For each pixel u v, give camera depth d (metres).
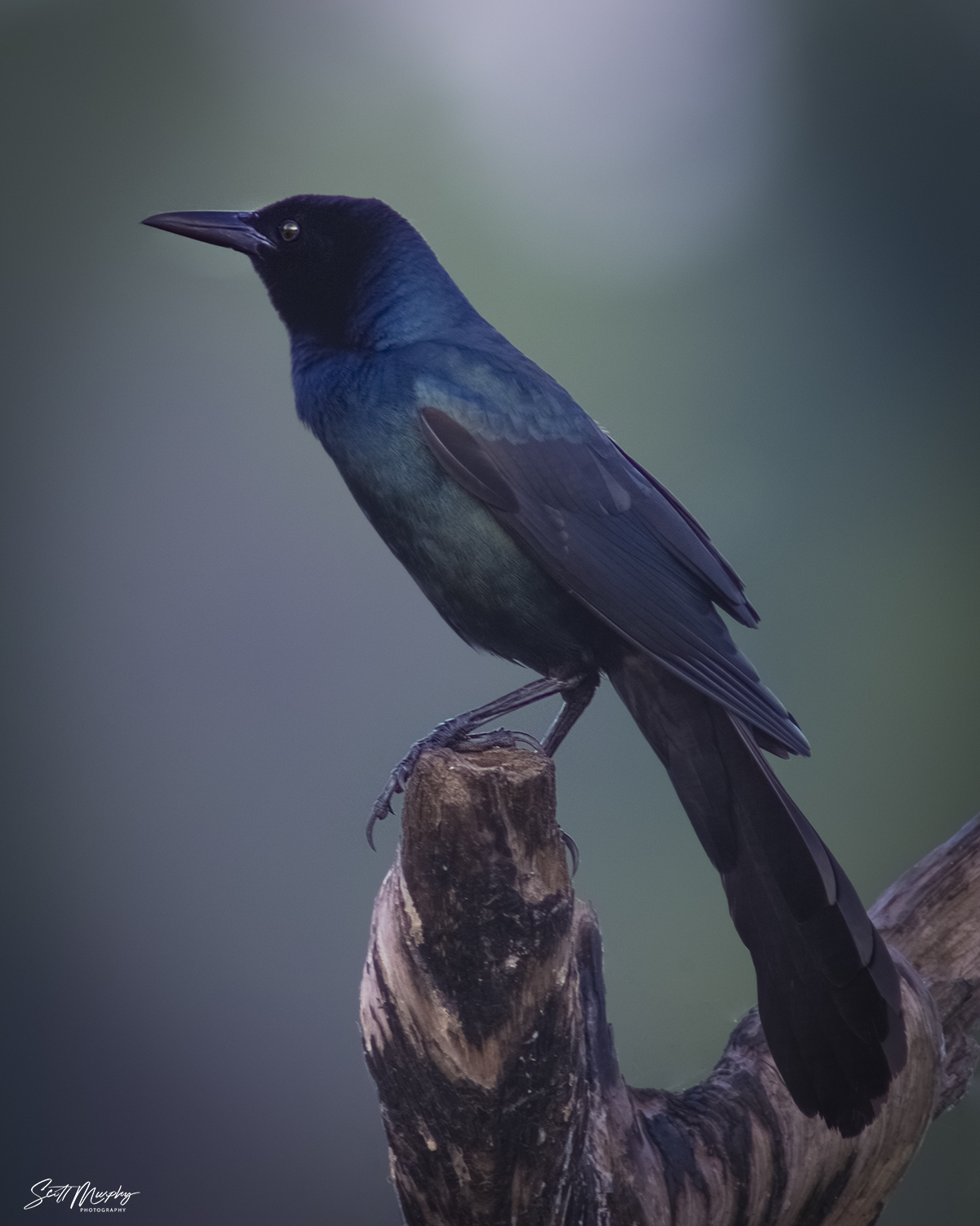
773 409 15.88
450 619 6.88
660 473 15.42
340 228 7.26
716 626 6.46
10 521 15.91
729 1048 5.77
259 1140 10.90
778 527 15.30
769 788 5.77
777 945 5.43
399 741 13.96
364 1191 9.91
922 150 16.44
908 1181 6.96
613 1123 5.15
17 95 16.30
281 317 7.49
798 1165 5.36
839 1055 5.16
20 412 16.02
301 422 7.26
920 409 15.73
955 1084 5.76
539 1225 4.96
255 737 14.20
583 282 16.02
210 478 15.77
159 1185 10.86
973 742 13.76
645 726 6.37
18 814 13.93
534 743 5.08
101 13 16.50
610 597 6.44
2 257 16.44
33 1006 12.45
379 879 13.16
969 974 5.82
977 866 5.93
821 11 16.52
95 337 16.36
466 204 16.17
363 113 16.39
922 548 15.01
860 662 14.23
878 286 16.19
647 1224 5.09
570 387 15.73
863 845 13.52
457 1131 4.77
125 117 16.58
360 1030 4.93
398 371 6.74
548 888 4.57
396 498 6.68
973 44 16.33
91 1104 11.62
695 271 16.08
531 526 6.50
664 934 11.34
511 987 4.60
